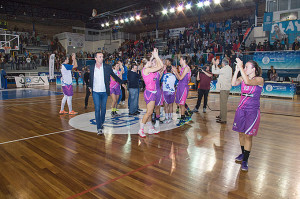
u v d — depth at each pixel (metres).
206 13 25.47
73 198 2.49
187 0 22.42
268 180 2.89
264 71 14.03
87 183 2.83
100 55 4.68
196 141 4.48
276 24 16.45
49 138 4.70
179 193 2.59
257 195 2.54
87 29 34.22
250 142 3.21
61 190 2.66
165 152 3.89
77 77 19.91
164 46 24.42
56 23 32.09
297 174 3.07
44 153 3.86
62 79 6.96
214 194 2.56
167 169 3.22
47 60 26.52
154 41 25.97
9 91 15.01
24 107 8.62
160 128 5.47
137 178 2.96
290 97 11.42
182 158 3.62
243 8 22.80
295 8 16.89
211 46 18.91
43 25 31.20
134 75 6.72
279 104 9.48
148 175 3.04
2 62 22.53
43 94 13.20
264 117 6.82
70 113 7.23
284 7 17.41
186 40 21.23
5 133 5.08
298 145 4.27
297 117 6.81
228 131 5.21
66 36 29.72
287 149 4.05
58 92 14.28
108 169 3.23
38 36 28.95
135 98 6.89
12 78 21.34
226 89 5.79
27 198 2.50
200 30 20.88
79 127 5.58
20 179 2.94
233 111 7.74
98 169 3.23
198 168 3.25
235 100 10.52
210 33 21.50
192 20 26.61
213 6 24.66
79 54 28.09
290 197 2.50
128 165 3.36
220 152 3.89
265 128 5.54
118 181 2.88
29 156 3.72
